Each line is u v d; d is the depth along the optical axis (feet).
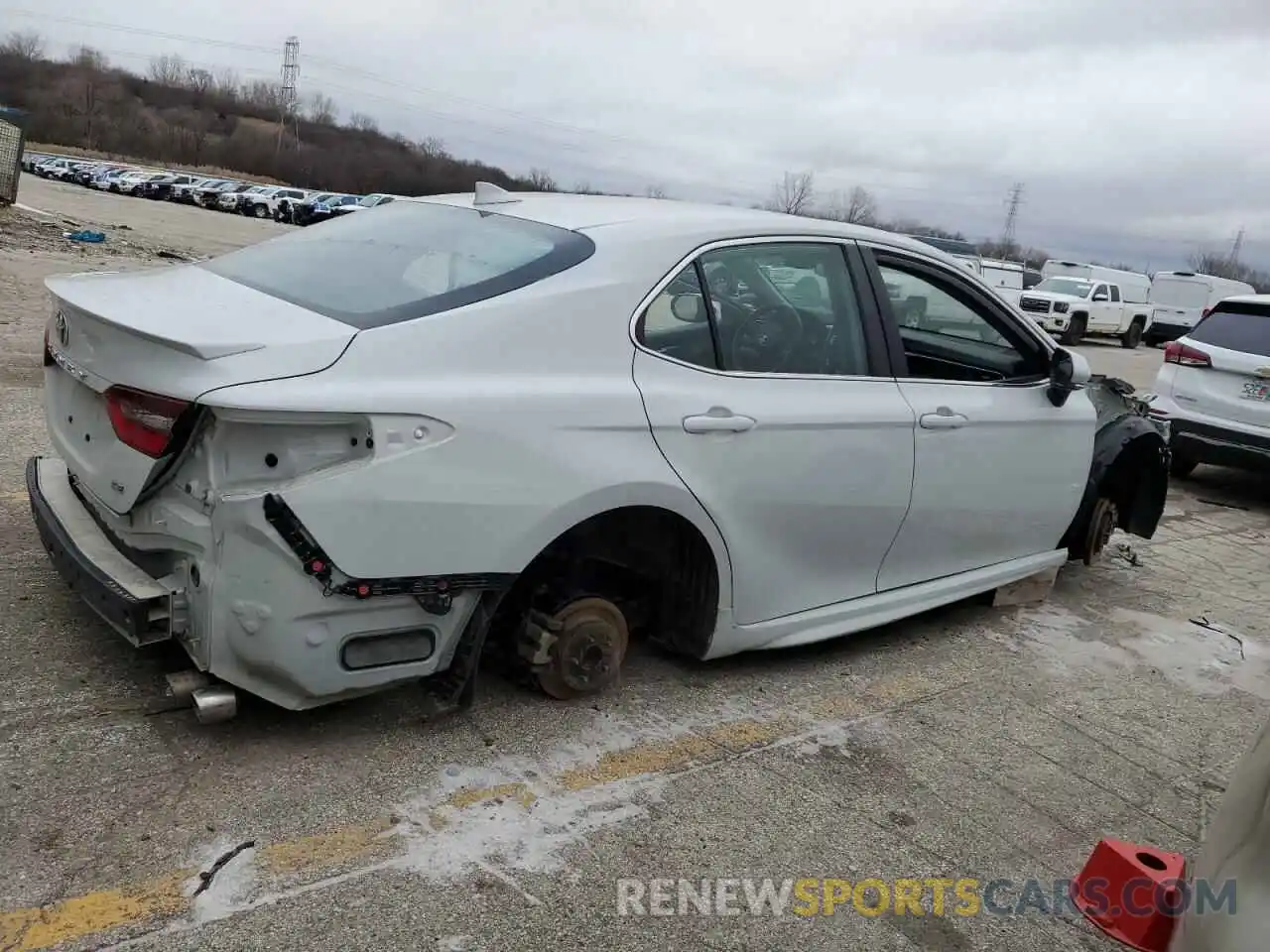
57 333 10.48
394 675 9.22
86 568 9.19
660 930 7.93
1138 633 16.24
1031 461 14.82
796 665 13.19
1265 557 22.35
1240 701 13.99
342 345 8.70
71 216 91.91
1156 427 18.24
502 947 7.52
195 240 85.40
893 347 12.90
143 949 7.07
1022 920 8.62
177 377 8.34
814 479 11.78
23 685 10.06
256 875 7.91
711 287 11.14
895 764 10.95
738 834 9.29
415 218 11.94
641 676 12.17
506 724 10.57
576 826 9.07
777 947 7.93
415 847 8.48
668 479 10.36
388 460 8.59
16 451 17.61
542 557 10.53
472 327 9.32
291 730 9.93
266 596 8.49
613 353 10.18
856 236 12.85
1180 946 5.49
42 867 7.70
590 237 10.64
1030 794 10.71
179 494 8.89
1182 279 98.99
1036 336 15.14
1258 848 5.12
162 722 9.76
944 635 15.10
